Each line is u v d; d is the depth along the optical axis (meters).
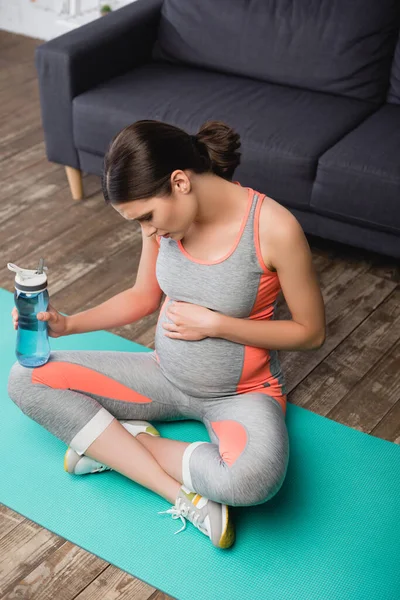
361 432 2.15
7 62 4.36
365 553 1.81
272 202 1.73
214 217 1.72
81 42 3.00
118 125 2.92
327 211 2.69
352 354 2.44
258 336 1.81
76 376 1.95
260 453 1.74
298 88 3.08
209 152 1.65
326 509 1.91
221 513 1.77
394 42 2.94
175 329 1.87
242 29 3.09
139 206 1.56
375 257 2.89
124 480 1.97
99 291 2.69
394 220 2.57
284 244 1.70
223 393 1.94
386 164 2.54
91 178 3.38
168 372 1.98
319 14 2.96
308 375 2.35
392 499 1.95
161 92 3.01
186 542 1.82
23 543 1.82
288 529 1.86
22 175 3.37
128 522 1.86
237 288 1.77
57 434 1.91
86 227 3.04
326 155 2.61
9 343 2.41
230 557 1.79
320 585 1.73
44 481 1.96
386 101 3.02
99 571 1.76
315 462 2.05
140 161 1.52
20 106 3.91
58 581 1.74
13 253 2.87
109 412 1.99
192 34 3.20
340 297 2.68
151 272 1.99
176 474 1.83
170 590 1.71
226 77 3.16
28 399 1.91
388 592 1.72
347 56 2.95
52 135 3.13
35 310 1.85
